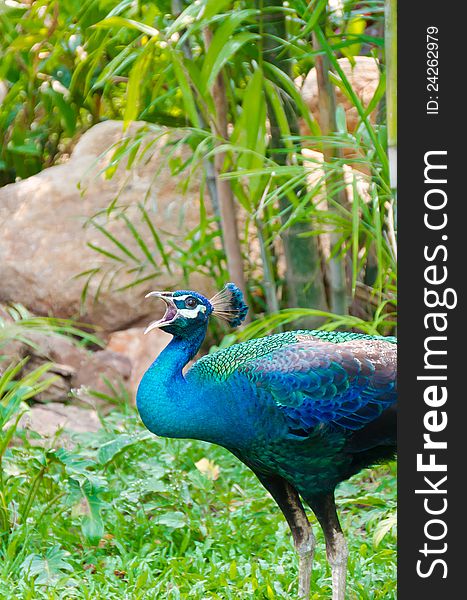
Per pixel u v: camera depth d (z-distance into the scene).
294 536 6.12
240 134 8.05
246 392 5.80
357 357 5.87
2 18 10.86
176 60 8.16
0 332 7.39
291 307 9.13
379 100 8.68
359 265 8.96
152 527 7.25
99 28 8.91
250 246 10.35
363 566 6.54
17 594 6.17
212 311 6.18
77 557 6.93
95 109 11.84
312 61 9.10
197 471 8.00
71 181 10.74
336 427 5.83
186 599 6.18
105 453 7.82
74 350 10.25
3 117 11.44
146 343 10.30
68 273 10.43
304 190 8.89
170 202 10.55
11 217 10.81
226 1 7.38
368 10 8.49
